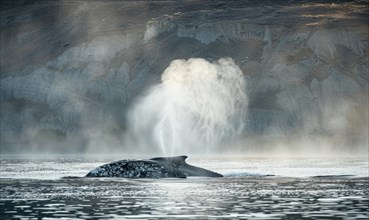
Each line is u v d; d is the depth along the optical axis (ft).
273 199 240.73
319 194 257.55
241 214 199.93
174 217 193.77
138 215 198.29
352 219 187.11
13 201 236.02
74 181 321.52
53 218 191.62
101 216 196.34
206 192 265.54
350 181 326.44
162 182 313.12
